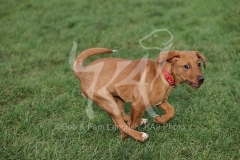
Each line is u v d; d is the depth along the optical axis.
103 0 10.54
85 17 8.98
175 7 9.52
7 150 3.98
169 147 4.01
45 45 7.43
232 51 6.53
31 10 10.02
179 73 3.94
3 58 6.83
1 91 5.27
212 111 4.72
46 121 4.67
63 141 4.21
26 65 6.45
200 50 6.71
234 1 8.96
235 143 4.14
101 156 3.96
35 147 4.04
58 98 5.14
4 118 4.61
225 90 5.22
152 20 8.55
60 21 8.94
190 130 4.31
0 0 10.90
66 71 6.19
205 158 3.84
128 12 9.33
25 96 5.37
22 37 7.92
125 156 3.89
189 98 5.15
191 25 8.09
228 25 7.62
